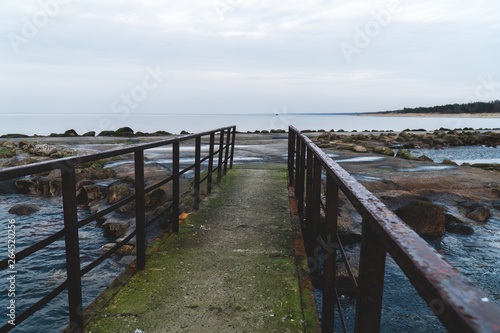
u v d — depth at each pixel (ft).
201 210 15.84
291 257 10.67
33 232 19.22
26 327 11.11
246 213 15.42
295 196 18.44
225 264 10.14
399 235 2.56
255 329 7.03
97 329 6.97
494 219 19.38
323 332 6.54
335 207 6.05
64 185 6.11
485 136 90.94
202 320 7.33
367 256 3.43
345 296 11.49
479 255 14.80
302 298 8.20
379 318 3.49
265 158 41.52
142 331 6.92
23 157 42.06
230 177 24.12
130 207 20.56
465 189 24.47
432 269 1.98
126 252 15.72
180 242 11.89
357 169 32.58
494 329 1.35
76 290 6.53
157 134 86.17
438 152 65.26
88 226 19.38
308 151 12.64
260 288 8.72
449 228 17.80
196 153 15.46
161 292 8.46
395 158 41.63
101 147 53.72
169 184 24.90
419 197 22.07
